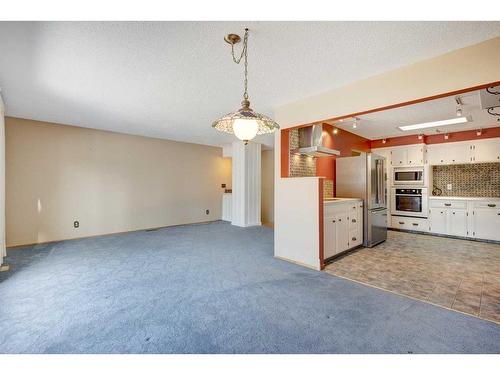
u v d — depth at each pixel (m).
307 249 3.23
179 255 3.76
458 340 1.71
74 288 2.55
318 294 2.42
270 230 5.82
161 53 2.19
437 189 5.67
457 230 4.93
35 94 3.17
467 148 5.02
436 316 2.02
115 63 2.37
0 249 3.21
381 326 1.88
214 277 2.87
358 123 4.51
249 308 2.15
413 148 5.52
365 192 4.28
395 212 5.77
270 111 3.84
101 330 1.82
